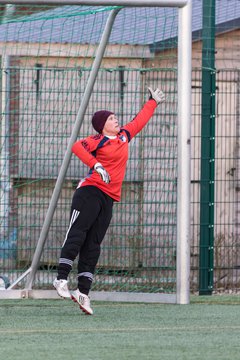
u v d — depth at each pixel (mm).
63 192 46969
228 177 48062
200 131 43938
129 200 43688
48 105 46719
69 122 46625
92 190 32406
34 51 48406
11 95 47875
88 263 32688
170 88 43719
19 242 45281
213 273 43656
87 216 32312
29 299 38406
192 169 46594
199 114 45562
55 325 29922
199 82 46188
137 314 33031
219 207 48375
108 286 42375
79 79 45250
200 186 42156
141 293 37219
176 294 36844
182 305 36188
